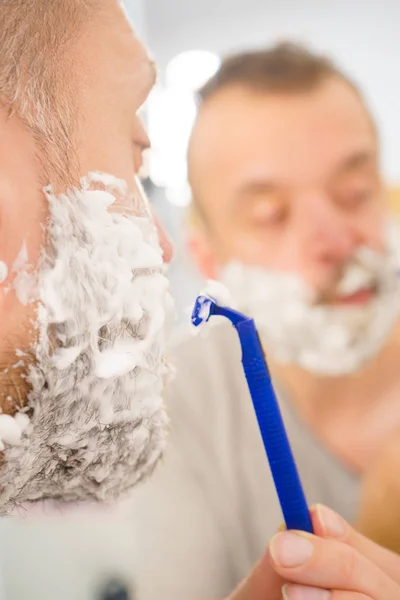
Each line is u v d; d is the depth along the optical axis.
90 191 0.26
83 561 0.64
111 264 0.26
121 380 0.26
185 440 0.63
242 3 0.79
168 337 0.30
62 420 0.25
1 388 0.23
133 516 0.63
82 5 0.28
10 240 0.24
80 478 0.27
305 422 0.69
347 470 0.67
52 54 0.26
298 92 0.70
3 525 0.66
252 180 0.71
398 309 0.70
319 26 0.75
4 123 0.24
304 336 0.70
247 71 0.72
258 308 0.72
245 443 0.64
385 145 0.72
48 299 0.24
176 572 0.62
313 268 0.71
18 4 0.26
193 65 0.77
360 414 0.68
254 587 0.30
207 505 0.63
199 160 0.73
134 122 0.30
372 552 0.29
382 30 0.72
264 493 0.63
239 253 0.73
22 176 0.24
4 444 0.24
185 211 0.74
